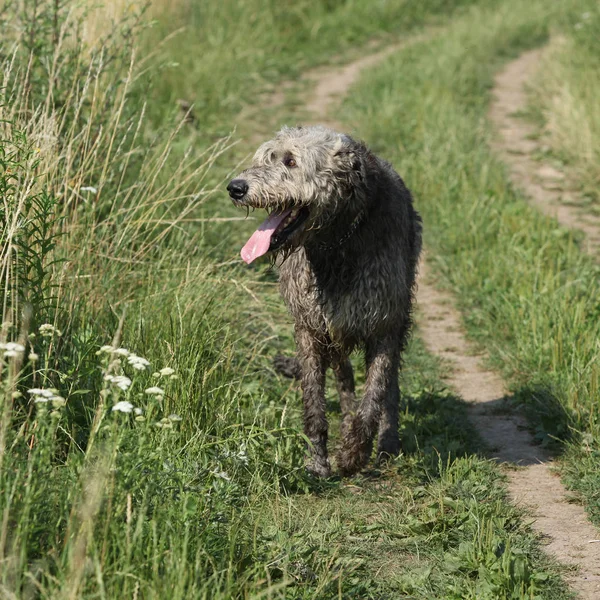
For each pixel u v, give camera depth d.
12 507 4.78
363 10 31.34
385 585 5.69
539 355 9.53
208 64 22.06
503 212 14.40
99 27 11.38
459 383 9.52
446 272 12.90
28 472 4.93
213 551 5.30
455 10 34.62
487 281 12.02
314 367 7.28
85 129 8.79
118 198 9.98
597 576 5.88
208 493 5.90
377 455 7.68
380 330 7.13
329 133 6.84
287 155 6.65
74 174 9.21
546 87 23.44
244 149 17.94
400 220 7.30
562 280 11.66
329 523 6.40
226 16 25.92
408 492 6.91
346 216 6.82
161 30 21.55
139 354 7.48
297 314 7.22
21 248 6.88
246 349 9.09
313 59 27.00
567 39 27.00
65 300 7.56
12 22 10.41
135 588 4.42
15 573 4.35
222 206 13.34
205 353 8.12
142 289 8.66
